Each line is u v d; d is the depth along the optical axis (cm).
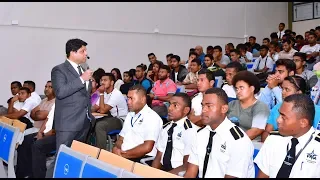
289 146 177
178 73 654
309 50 738
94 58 764
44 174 321
